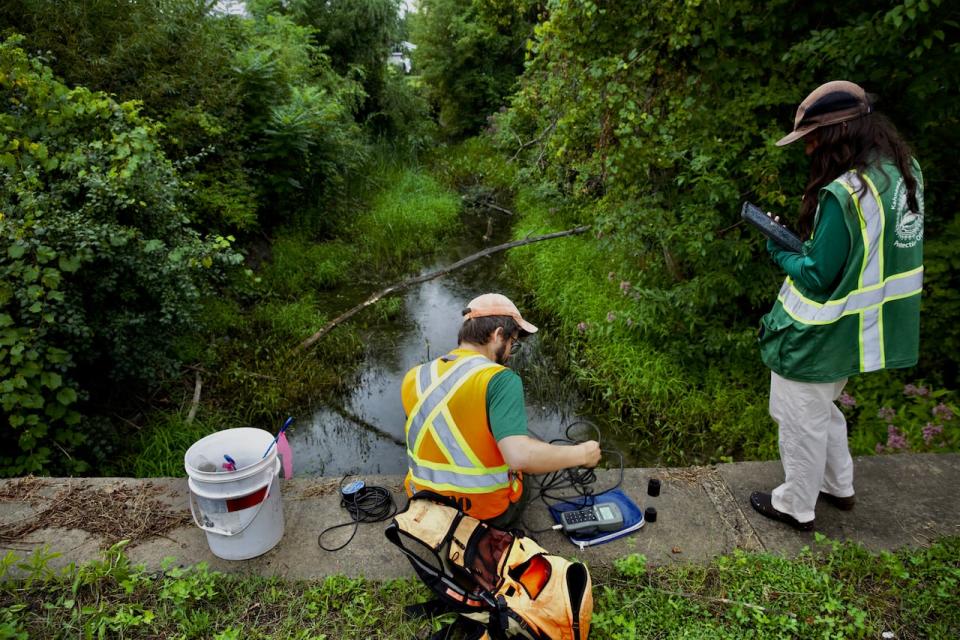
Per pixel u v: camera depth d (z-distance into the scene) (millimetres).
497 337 2271
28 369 3842
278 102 8742
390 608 2416
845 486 2775
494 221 11586
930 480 3045
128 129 4871
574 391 5973
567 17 4797
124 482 3180
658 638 2271
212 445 2668
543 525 2828
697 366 5559
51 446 4191
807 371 2332
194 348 6098
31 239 3875
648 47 4613
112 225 4227
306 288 8172
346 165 10477
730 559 2605
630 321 5805
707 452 4879
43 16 5766
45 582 2527
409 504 2305
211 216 7215
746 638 2250
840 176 2168
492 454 2170
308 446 5316
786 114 4598
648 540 2736
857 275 2182
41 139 4496
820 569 2525
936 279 4188
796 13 4203
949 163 4277
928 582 2465
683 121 4695
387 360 6703
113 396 5059
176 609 2387
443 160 15430
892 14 3383
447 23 17000
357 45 13984
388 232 10086
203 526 2580
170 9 6949
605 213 6043
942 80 3812
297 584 2551
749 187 4824
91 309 4406
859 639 2232
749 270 4949
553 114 6664
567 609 2020
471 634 2207
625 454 4957
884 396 4242
